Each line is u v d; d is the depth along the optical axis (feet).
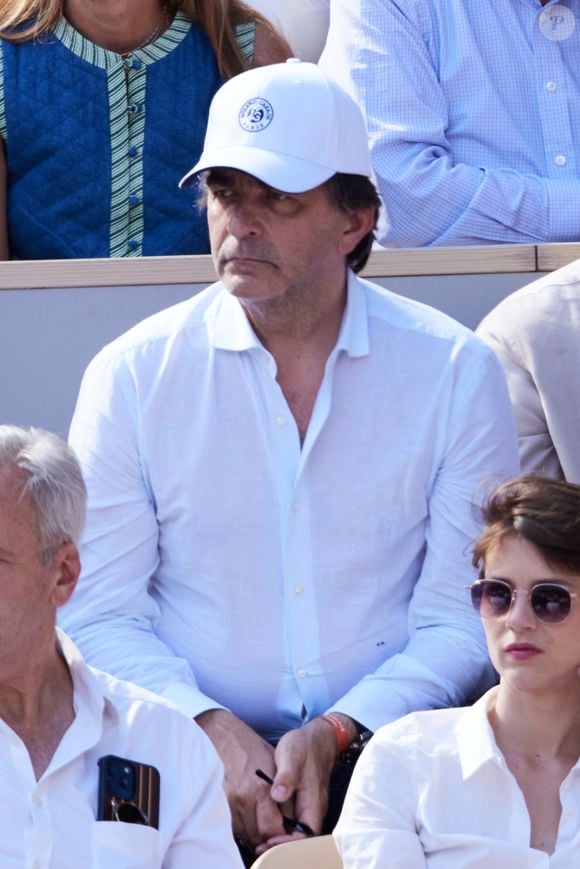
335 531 43.34
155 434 43.55
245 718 43.60
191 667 43.62
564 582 35.29
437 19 56.18
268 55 55.98
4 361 49.44
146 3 54.13
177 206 53.72
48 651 31.89
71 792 31.50
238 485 43.27
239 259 41.73
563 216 54.49
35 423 49.55
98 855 31.17
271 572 43.21
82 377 49.55
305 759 40.32
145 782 32.07
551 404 46.52
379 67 55.62
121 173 53.36
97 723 31.96
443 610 43.78
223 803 33.35
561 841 34.81
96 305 49.55
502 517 36.04
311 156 42.14
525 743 35.70
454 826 35.19
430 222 54.70
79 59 53.52
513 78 56.18
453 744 35.76
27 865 30.68
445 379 44.01
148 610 43.96
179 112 53.93
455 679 43.01
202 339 43.88
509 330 47.26
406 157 55.01
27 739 31.73
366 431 43.60
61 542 31.91
